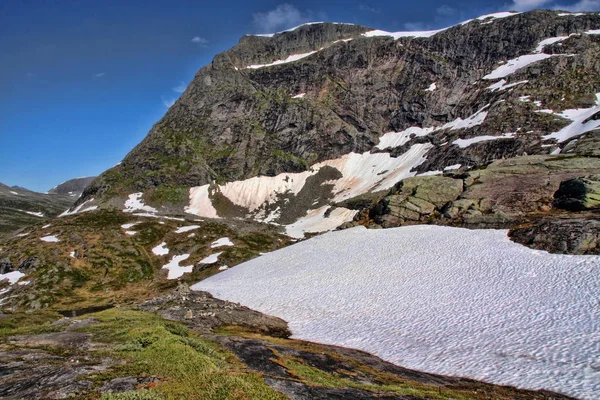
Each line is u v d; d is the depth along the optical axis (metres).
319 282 53.91
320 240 78.69
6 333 29.06
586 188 59.50
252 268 75.06
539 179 71.75
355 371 24.98
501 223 60.78
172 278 108.25
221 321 40.75
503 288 39.59
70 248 121.62
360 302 44.03
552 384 21.83
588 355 24.36
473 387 22.66
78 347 24.12
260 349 28.00
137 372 18.17
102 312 42.75
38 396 14.92
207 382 16.95
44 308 91.81
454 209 70.19
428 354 28.95
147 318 38.00
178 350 21.38
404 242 62.66
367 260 58.53
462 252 52.53
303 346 31.66
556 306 33.16
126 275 110.56
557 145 126.44
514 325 31.39
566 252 45.19
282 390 17.97
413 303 40.72
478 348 28.44
